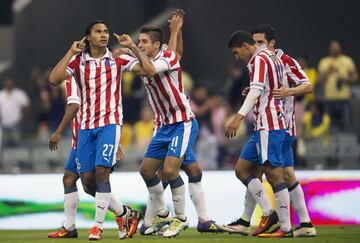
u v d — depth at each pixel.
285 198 29.92
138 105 52.97
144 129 49.19
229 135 29.31
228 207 39.00
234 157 48.78
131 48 28.64
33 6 63.97
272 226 33.47
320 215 38.53
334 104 47.88
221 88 56.50
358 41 57.44
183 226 30.62
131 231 29.84
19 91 54.62
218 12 59.47
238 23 59.16
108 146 28.61
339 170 39.22
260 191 30.53
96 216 28.88
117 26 61.78
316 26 57.91
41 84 56.16
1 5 72.06
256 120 29.92
